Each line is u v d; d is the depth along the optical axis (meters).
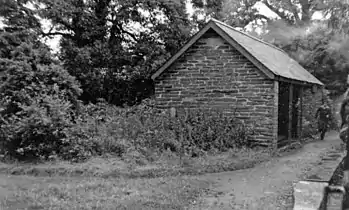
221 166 9.87
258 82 12.88
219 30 13.41
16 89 11.79
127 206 6.42
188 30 21.61
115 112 14.54
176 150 11.12
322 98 20.41
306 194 5.01
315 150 13.41
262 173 9.35
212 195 7.37
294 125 16.78
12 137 11.04
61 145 10.96
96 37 20.06
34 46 15.57
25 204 6.69
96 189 7.73
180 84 14.51
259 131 12.77
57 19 18.36
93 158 10.42
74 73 18.73
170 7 20.14
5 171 9.77
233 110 13.35
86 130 11.27
